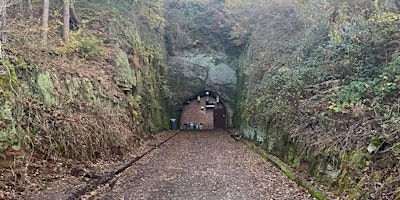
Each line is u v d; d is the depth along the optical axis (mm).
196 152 18000
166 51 35281
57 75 11969
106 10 22375
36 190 7770
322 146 9719
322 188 8656
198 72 36625
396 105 7695
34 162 8805
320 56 13281
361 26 10680
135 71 21391
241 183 10172
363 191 7008
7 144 8188
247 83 27984
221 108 40562
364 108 8477
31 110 9445
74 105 11992
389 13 9102
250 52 28344
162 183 10023
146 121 22609
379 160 7219
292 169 11492
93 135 11891
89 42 17188
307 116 11977
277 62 18922
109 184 9406
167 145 20703
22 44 11680
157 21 30438
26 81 10008
